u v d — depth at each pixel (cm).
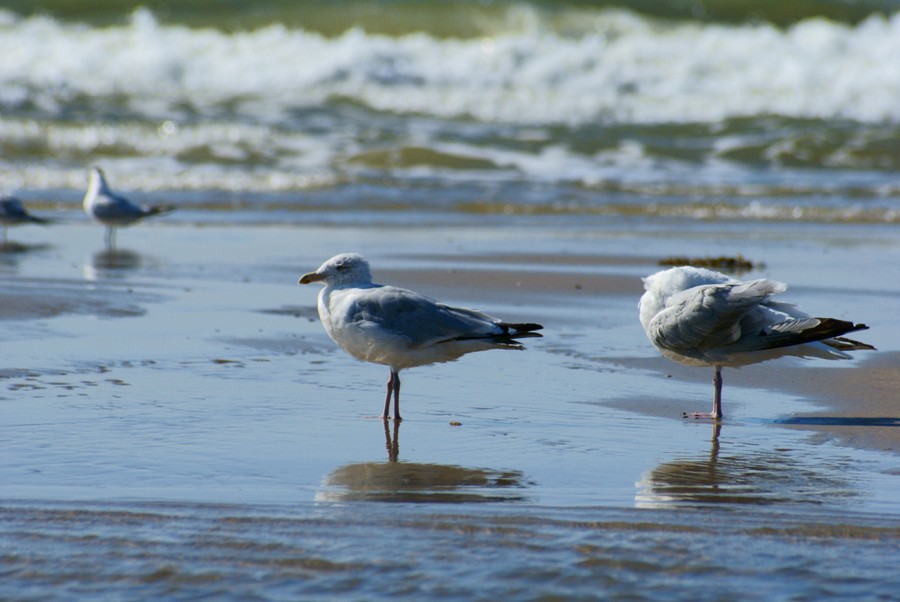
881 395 1119
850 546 657
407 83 4525
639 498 772
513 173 3547
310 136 3844
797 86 4678
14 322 1386
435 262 2038
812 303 1658
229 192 3127
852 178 3644
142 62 4428
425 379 1166
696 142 4072
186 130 3781
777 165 3834
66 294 1589
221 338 1341
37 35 4559
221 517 698
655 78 4666
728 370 1223
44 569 606
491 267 1989
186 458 859
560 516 710
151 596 574
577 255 2189
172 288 1706
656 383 1170
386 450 899
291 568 611
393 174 3456
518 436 952
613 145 3972
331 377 1166
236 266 1967
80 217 2719
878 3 5653
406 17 5056
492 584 591
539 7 5231
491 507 736
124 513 702
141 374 1145
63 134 3647
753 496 780
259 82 4434
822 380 1180
